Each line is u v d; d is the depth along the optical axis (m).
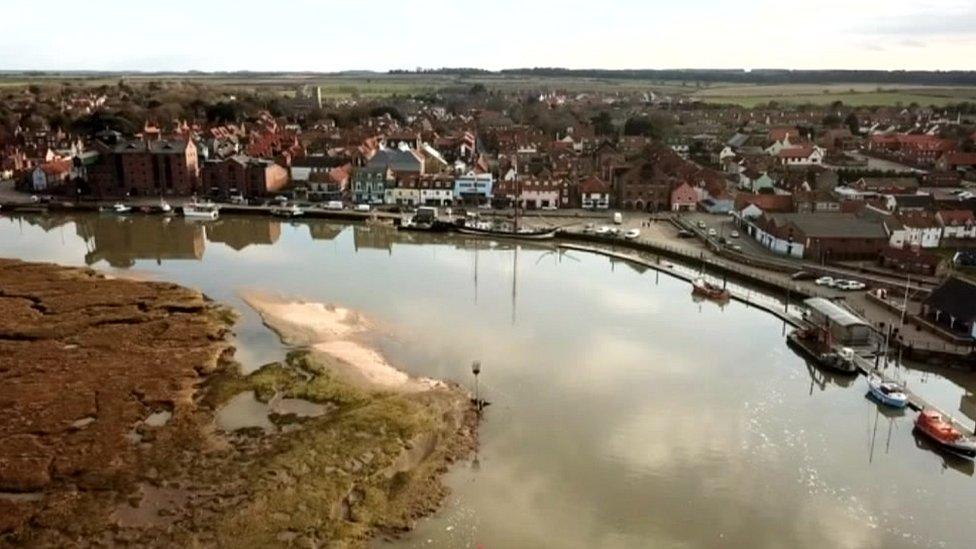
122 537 54.47
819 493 62.44
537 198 184.75
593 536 56.19
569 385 82.19
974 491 63.53
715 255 137.88
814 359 88.88
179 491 60.22
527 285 122.44
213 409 74.56
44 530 55.28
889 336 92.38
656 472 65.00
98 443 67.75
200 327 98.31
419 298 113.88
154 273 129.62
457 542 55.19
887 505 61.06
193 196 195.62
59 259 140.88
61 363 85.75
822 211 151.88
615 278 128.12
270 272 130.00
